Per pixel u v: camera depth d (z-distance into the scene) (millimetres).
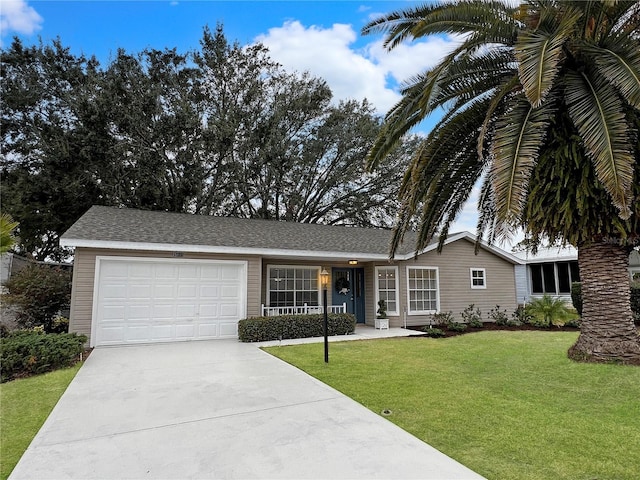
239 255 10250
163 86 18312
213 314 9836
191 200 19062
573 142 5418
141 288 9195
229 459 3213
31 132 16422
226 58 20469
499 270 14414
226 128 18188
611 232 5773
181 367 6602
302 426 3924
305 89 22469
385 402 4688
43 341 6762
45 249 19016
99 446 3488
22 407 4629
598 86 4965
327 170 23422
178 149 17406
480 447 3414
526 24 5520
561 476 2893
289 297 12219
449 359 7137
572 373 5633
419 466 3062
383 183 23000
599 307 6090
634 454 3230
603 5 4895
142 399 4848
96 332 8672
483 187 8164
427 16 5773
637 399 4520
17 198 15602
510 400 4719
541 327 11773
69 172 15930
